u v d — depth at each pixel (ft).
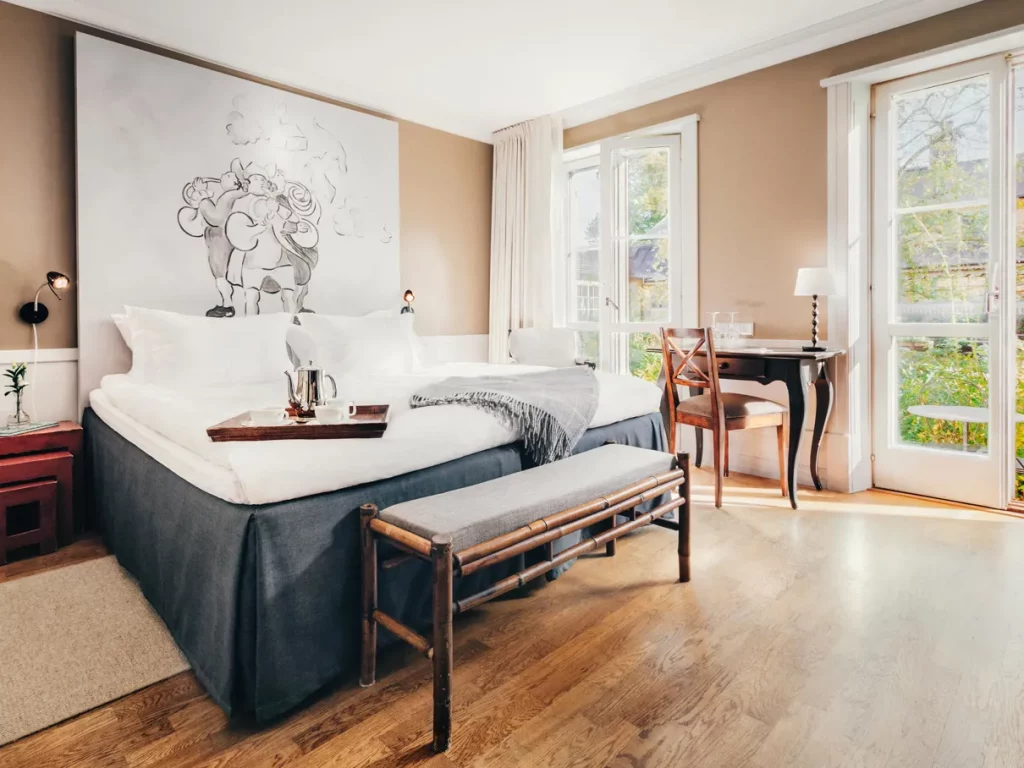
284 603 4.71
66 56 9.32
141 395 7.77
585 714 4.73
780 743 4.35
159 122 10.04
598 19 9.92
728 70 11.71
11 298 8.95
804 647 5.65
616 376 9.71
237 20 9.80
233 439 5.39
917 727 4.51
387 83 12.48
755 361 10.18
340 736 4.53
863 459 10.91
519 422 6.91
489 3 9.37
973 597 6.64
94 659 5.53
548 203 14.39
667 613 6.36
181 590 5.53
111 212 9.59
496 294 15.53
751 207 11.76
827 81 10.53
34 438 8.39
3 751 4.36
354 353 11.03
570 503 5.66
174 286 10.30
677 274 12.91
